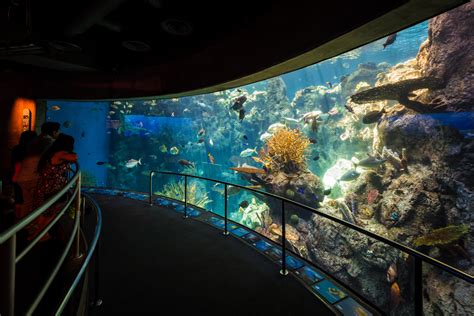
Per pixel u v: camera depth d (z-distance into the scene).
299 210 13.93
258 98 28.97
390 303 9.84
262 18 4.52
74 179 2.18
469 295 7.40
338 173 18.84
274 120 27.59
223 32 5.37
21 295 2.50
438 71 11.05
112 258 4.02
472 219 8.47
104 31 5.85
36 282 2.75
